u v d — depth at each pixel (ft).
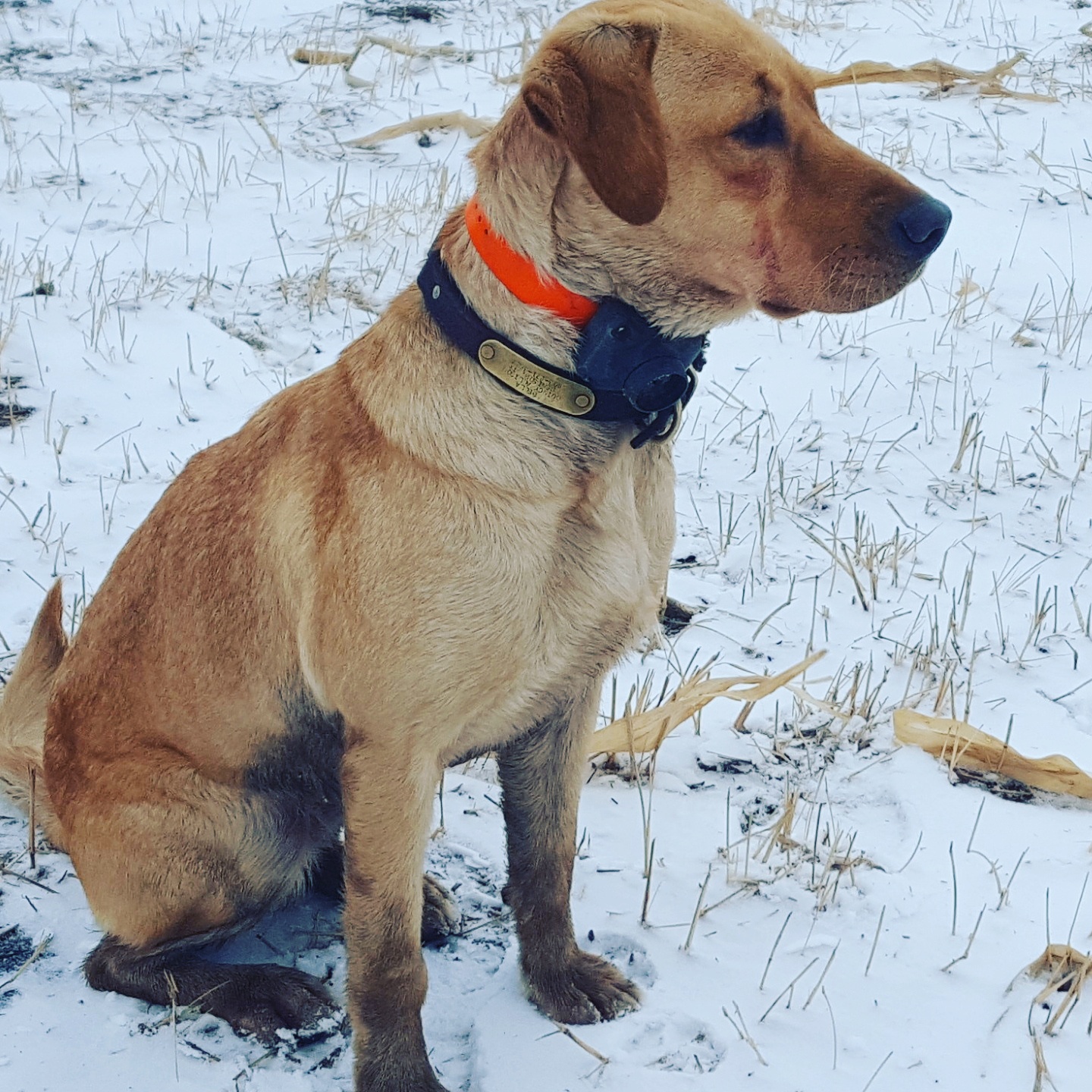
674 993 5.35
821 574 7.22
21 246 10.20
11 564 7.01
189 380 8.64
